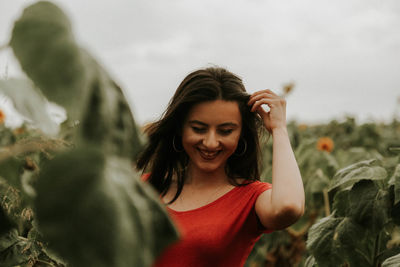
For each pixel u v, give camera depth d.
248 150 1.66
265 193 1.51
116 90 0.44
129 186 0.38
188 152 1.52
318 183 2.96
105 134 0.37
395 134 8.06
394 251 1.67
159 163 1.68
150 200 0.40
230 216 1.49
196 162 1.50
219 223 1.47
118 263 0.34
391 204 1.64
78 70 0.36
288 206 1.36
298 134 5.98
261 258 3.57
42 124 0.42
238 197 1.54
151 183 1.70
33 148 0.53
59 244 0.34
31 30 0.37
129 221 0.36
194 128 1.46
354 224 1.66
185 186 1.65
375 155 3.47
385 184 1.74
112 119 0.38
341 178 1.71
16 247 1.09
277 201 1.39
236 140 1.48
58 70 0.35
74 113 0.35
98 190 0.35
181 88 1.54
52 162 0.35
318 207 3.01
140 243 0.37
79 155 0.35
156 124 1.62
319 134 7.92
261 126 1.85
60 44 0.36
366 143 6.81
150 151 1.67
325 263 1.66
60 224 0.34
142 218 0.37
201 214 1.50
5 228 0.62
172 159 1.67
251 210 1.52
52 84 0.35
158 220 0.41
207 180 1.60
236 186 1.60
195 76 1.49
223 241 1.46
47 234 0.34
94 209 0.34
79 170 0.35
